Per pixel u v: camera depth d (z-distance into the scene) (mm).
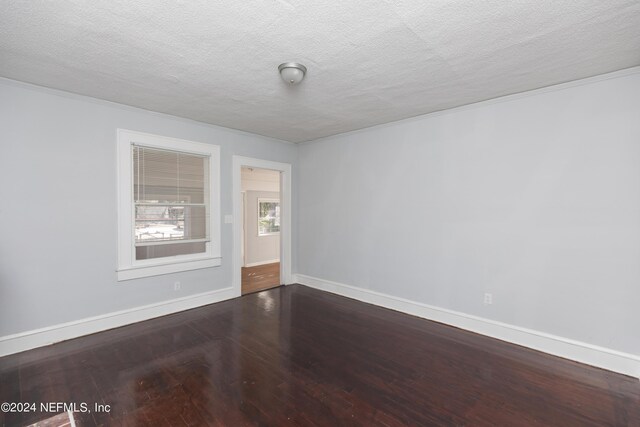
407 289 3727
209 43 2021
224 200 4148
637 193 2334
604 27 1831
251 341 2918
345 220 4422
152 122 3439
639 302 2334
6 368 2393
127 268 3289
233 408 1947
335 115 3553
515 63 2291
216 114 3523
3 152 2582
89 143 3025
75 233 2963
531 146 2805
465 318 3242
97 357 2578
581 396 2094
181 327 3246
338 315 3646
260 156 4574
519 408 1968
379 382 2248
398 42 2008
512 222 2926
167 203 3594
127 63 2303
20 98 2650
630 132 2355
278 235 7570
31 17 1736
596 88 2488
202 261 3916
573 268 2607
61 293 2889
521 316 2881
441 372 2389
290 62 2266
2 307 2594
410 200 3682
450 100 3062
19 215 2664
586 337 2545
